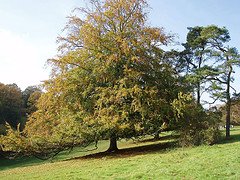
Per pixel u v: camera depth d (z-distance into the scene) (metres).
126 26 32.56
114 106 29.47
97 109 29.94
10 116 63.62
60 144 31.81
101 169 20.62
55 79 31.62
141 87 31.22
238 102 37.69
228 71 37.53
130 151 31.39
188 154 22.14
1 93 62.28
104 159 26.69
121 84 29.67
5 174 25.27
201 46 40.72
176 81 34.38
